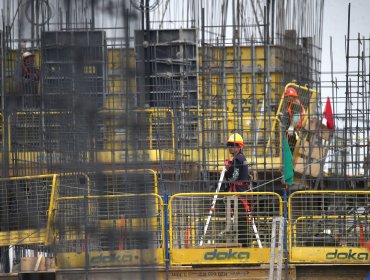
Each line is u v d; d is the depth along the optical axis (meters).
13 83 63.25
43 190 60.44
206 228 58.03
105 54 53.03
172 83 70.19
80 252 57.38
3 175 62.38
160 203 57.38
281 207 57.62
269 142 68.38
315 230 58.94
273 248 53.69
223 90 70.06
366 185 67.62
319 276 58.03
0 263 60.50
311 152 69.62
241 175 60.31
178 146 67.81
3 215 61.09
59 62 56.28
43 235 59.91
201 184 65.06
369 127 68.12
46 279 58.00
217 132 66.88
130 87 51.22
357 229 59.09
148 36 69.75
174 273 57.25
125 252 56.00
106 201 56.44
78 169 55.53
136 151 52.59
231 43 70.69
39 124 62.62
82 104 53.56
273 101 71.94
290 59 72.56
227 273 57.47
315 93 72.56
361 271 58.12
